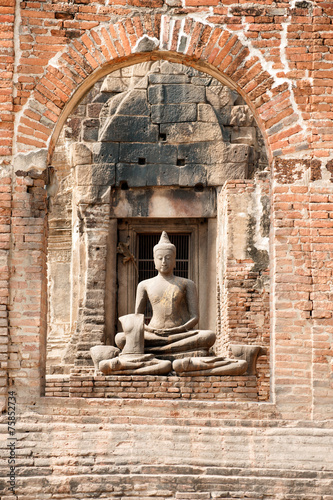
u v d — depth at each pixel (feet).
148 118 53.11
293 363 28.35
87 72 29.84
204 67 30.71
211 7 30.22
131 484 27.17
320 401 28.07
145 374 33.68
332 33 30.09
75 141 54.49
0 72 29.53
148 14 30.12
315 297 28.73
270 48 30.07
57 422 28.04
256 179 47.62
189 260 52.90
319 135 29.66
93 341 50.44
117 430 27.99
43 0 29.99
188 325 38.34
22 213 29.14
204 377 33.35
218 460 27.61
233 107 53.21
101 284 51.47
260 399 44.57
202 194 52.60
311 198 29.30
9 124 29.43
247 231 47.03
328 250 29.01
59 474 27.37
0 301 28.48
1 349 28.22
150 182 52.37
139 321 35.50
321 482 27.14
